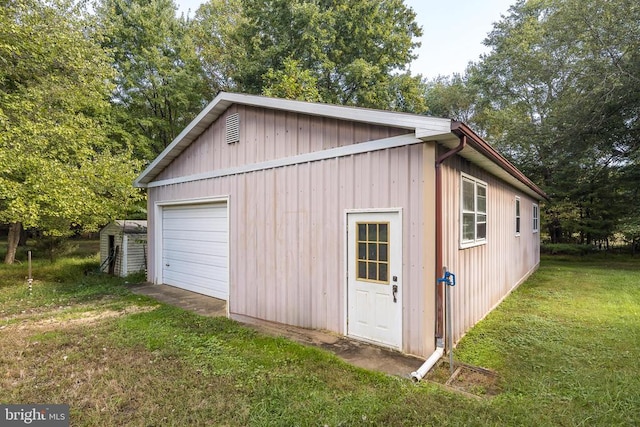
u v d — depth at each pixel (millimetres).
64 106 9375
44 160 7422
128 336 4652
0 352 4082
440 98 24609
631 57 11789
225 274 6965
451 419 2609
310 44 15555
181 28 17406
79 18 9484
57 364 3752
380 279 4238
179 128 17219
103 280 9227
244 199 6160
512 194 8109
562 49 14734
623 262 13633
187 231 8047
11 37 7785
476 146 4109
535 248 11648
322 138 4898
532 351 4098
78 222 9656
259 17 16359
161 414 2770
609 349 4117
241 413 2756
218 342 4414
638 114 12367
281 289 5422
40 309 6328
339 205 4664
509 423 2557
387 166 4168
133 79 15609
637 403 2791
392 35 17344
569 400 2896
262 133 5836
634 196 13625
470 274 5008
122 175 9625
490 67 19047
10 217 7535
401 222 4023
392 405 2834
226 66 18156
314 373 3477
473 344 4348
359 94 16750
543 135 14578
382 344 4211
